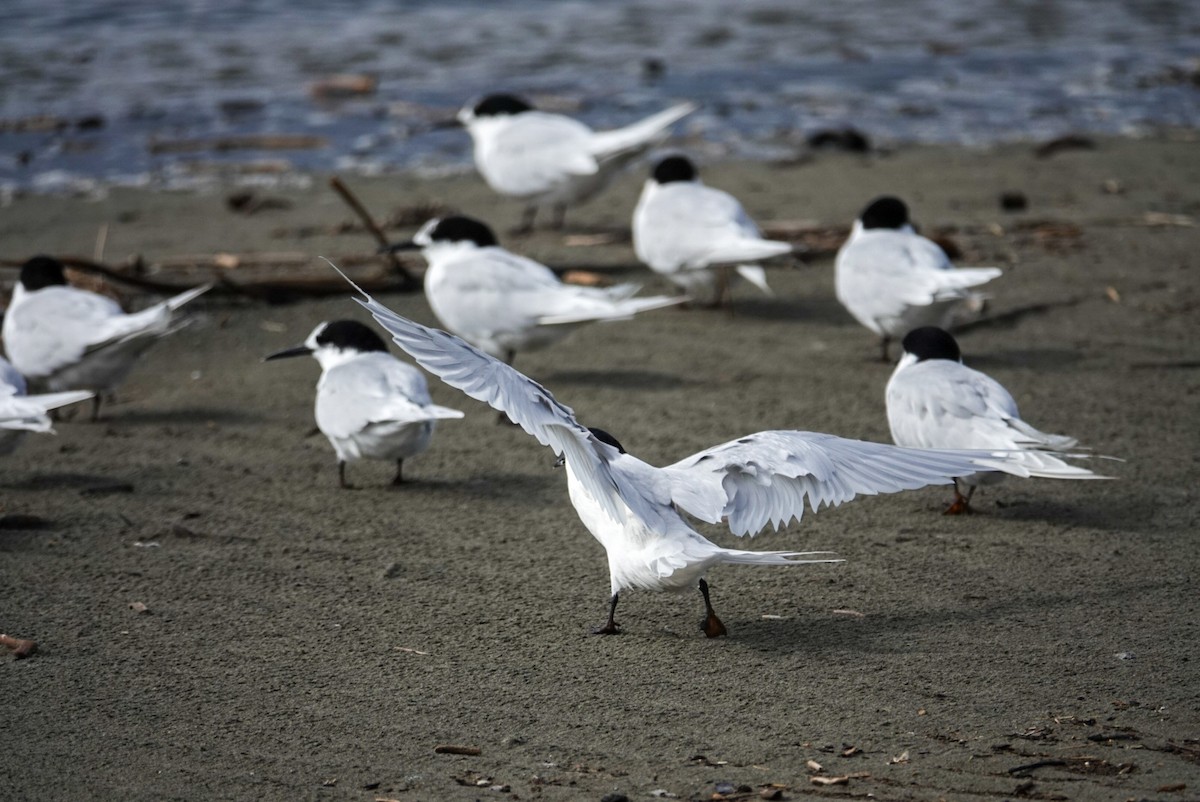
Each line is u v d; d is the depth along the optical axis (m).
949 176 22.88
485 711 7.92
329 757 7.39
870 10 37.25
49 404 11.28
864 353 15.68
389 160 24.56
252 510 11.54
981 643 8.71
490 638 8.98
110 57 30.73
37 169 23.52
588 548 10.67
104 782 7.14
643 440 12.96
